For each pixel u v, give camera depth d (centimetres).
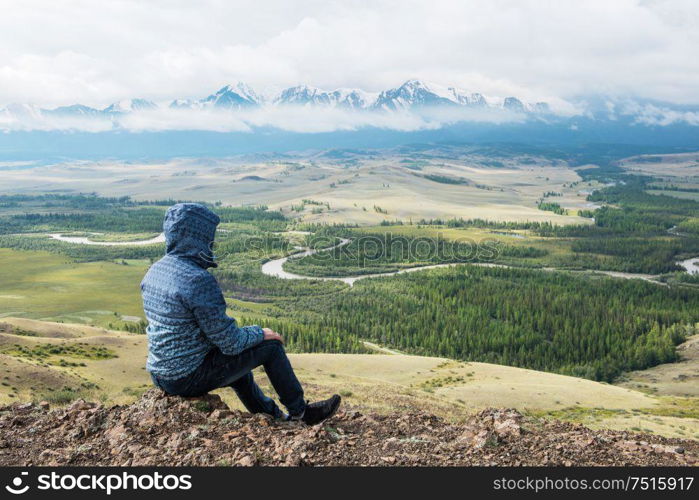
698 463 278
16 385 2055
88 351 3181
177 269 259
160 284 261
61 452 262
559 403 2752
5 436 287
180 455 253
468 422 345
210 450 257
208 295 256
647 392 5028
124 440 269
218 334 256
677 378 5400
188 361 266
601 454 284
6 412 330
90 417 299
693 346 6319
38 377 2191
